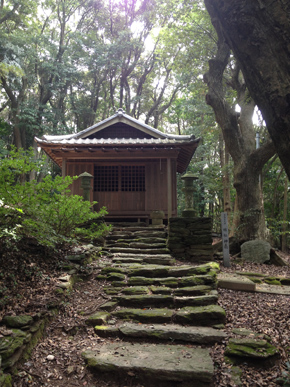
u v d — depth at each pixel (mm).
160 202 11766
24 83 22219
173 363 3037
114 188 12047
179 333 3607
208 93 10305
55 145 10867
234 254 9492
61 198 5617
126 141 11320
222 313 3943
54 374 2988
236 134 10094
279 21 1922
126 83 28375
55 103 27484
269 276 6707
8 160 4562
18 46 20234
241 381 2854
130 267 5891
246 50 2092
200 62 14055
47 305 3910
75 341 3600
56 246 5895
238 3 2082
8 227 4344
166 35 14273
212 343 3494
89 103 28766
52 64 22438
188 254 7250
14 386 2697
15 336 3055
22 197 4684
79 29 27688
